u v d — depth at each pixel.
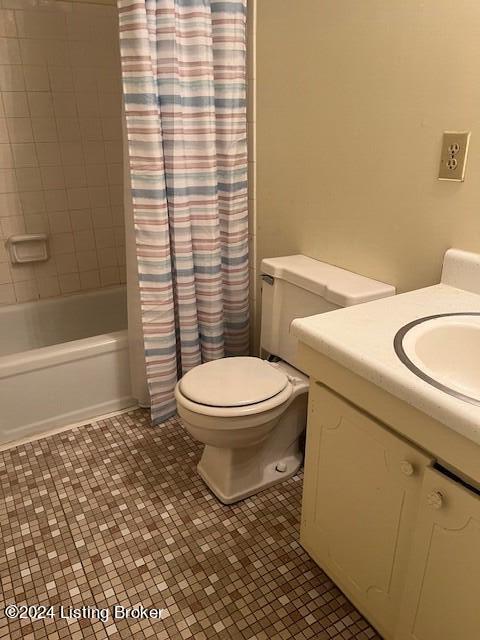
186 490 1.76
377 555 1.13
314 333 1.10
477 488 0.85
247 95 1.95
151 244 1.84
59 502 1.71
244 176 2.00
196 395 1.55
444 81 1.25
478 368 1.15
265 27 1.79
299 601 1.36
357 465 1.13
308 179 1.78
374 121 1.47
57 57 2.38
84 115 2.52
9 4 2.21
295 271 1.71
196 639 1.26
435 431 0.88
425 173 1.36
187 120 1.81
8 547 1.53
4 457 1.93
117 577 1.43
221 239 2.06
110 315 2.84
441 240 1.37
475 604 0.90
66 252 2.68
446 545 0.92
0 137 2.36
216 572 1.45
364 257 1.63
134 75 1.64
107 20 2.44
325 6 1.54
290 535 1.58
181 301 2.01
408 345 1.04
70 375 2.06
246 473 1.71
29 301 2.64
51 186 2.54
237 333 2.21
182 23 1.69
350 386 1.07
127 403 2.26
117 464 1.90
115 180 2.71
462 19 1.18
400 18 1.32
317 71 1.63
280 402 1.56
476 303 1.25
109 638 1.26
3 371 1.91
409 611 1.05
